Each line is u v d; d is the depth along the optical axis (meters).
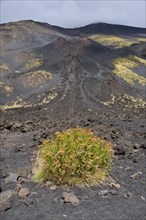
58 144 9.16
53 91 69.75
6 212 7.59
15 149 13.39
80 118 24.58
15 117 40.09
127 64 107.31
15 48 159.88
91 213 7.36
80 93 66.44
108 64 103.69
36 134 16.08
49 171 8.91
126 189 8.61
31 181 9.20
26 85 80.38
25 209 7.66
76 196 8.15
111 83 76.19
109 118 23.20
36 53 126.62
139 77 91.69
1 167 11.06
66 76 86.19
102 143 9.70
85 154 8.80
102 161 9.10
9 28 194.38
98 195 8.17
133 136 14.91
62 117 29.42
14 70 104.06
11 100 66.62
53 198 8.10
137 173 9.51
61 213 7.39
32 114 43.91
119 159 11.14
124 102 63.50
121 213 7.36
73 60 104.56
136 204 7.79
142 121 20.72
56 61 107.44
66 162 8.64
